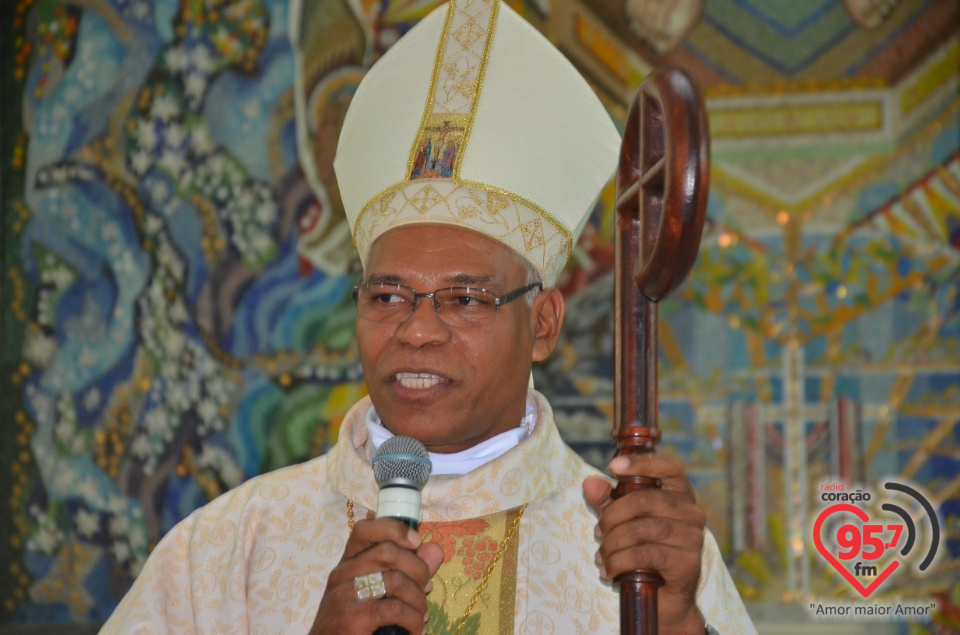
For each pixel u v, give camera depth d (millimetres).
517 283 3725
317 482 4031
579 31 9625
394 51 4207
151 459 9695
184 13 10078
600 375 9258
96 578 9641
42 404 9953
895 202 9211
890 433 8953
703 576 3830
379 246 3752
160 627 3818
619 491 2914
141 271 9938
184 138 9977
